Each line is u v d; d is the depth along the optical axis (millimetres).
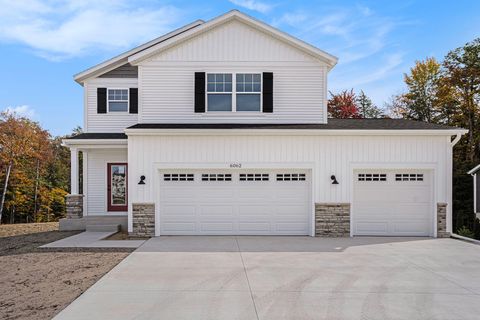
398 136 13266
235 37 14914
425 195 13430
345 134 13156
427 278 7898
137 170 13219
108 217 15852
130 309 6055
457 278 7914
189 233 13398
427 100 35344
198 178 13414
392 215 13406
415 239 12766
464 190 23188
